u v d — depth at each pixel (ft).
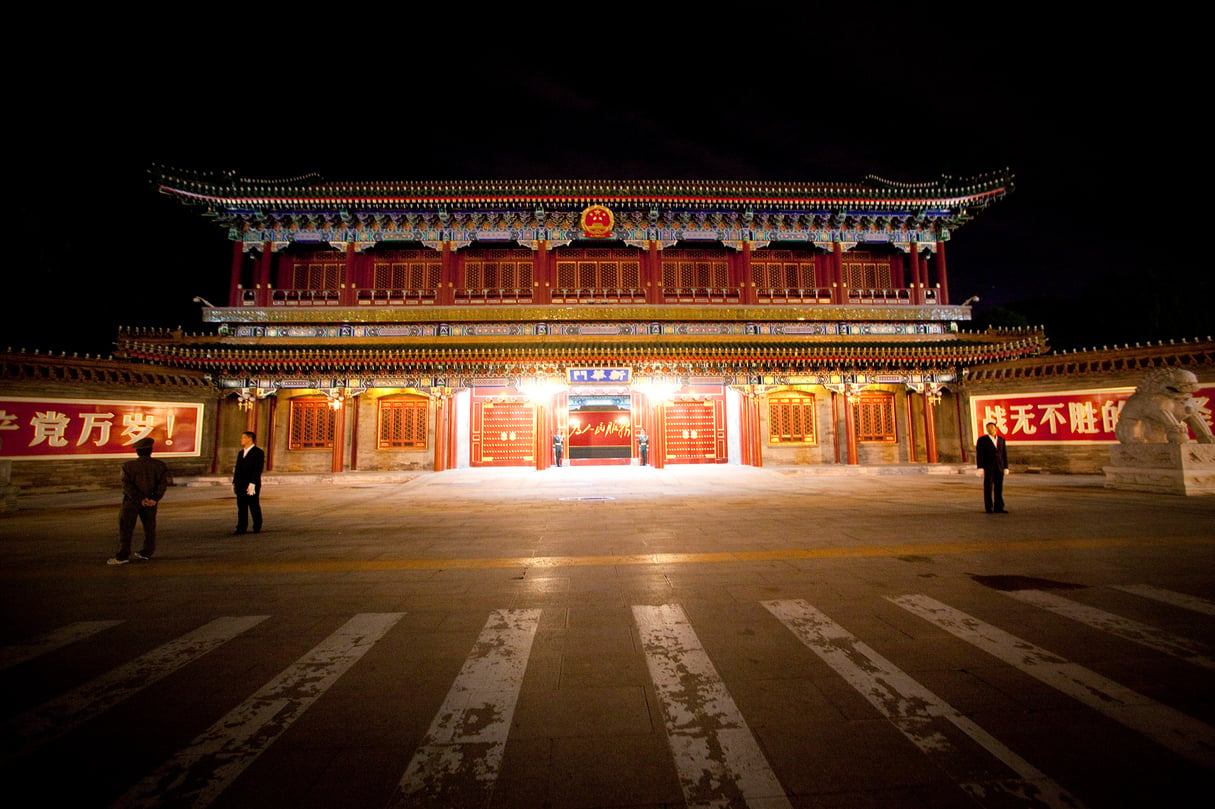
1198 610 22.15
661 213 111.04
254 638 20.31
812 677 16.56
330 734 13.62
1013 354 96.07
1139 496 57.31
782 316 109.09
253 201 104.32
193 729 13.91
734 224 112.16
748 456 101.14
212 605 24.25
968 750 12.55
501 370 98.89
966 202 109.40
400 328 106.32
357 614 22.91
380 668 17.57
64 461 79.41
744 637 19.93
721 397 107.34
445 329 106.52
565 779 11.74
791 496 63.82
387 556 33.86
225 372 95.55
